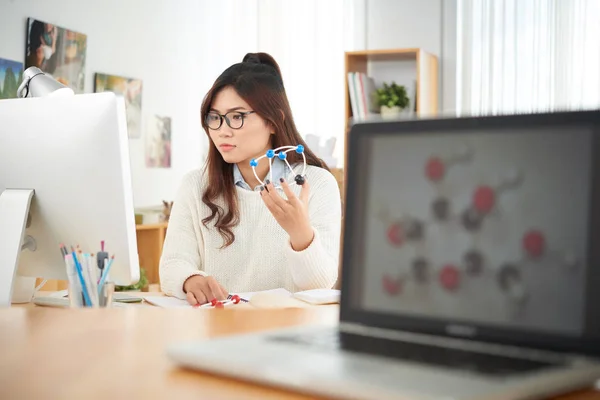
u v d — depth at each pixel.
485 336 0.85
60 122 1.72
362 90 5.30
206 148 5.95
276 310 1.26
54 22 4.51
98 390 0.77
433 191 0.92
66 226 1.77
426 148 0.93
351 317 0.97
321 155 5.18
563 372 0.74
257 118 2.32
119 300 1.98
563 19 5.18
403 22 5.61
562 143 0.83
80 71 4.70
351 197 0.99
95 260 1.64
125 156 1.68
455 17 5.49
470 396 0.66
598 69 5.13
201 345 0.87
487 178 0.88
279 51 5.87
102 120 1.67
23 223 1.72
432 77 5.39
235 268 2.36
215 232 2.38
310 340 0.89
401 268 0.93
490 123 0.88
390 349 0.84
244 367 0.79
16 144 1.78
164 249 2.42
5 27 4.16
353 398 0.70
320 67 5.78
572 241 0.81
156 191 5.41
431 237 0.91
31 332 1.07
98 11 4.84
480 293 0.87
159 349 0.95
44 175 1.75
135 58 5.19
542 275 0.82
